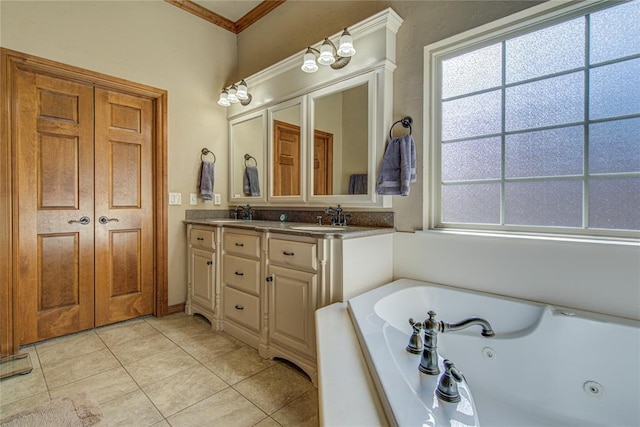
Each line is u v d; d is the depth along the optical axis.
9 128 2.07
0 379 1.76
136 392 1.66
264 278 2.06
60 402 1.56
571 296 1.43
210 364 1.95
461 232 1.80
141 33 2.67
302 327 1.82
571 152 1.52
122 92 2.62
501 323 1.52
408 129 2.01
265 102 2.86
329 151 2.37
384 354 0.99
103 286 2.54
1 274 2.03
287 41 2.85
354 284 1.74
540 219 1.61
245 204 3.10
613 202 1.42
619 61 1.40
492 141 1.77
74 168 2.38
